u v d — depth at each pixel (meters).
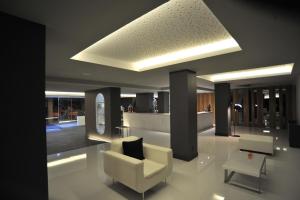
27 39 1.70
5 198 1.53
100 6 1.47
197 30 2.43
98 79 5.76
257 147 4.80
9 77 1.57
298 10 1.51
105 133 7.70
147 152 3.34
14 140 1.59
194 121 4.51
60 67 3.81
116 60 3.95
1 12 1.53
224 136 7.32
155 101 13.82
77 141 7.53
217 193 2.79
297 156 4.56
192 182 3.17
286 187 2.96
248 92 10.33
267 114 9.77
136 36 2.62
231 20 1.72
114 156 2.95
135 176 2.54
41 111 1.78
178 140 4.42
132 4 1.45
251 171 2.78
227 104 7.30
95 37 2.16
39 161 1.75
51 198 2.71
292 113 8.95
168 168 3.06
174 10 1.89
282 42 2.36
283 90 9.22
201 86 8.49
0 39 1.53
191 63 3.61
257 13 1.57
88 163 4.29
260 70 5.71
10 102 1.57
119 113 7.73
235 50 2.81
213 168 3.81
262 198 2.64
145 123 9.90
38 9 1.50
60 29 1.92
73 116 15.23
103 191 2.91
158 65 4.02
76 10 1.53
